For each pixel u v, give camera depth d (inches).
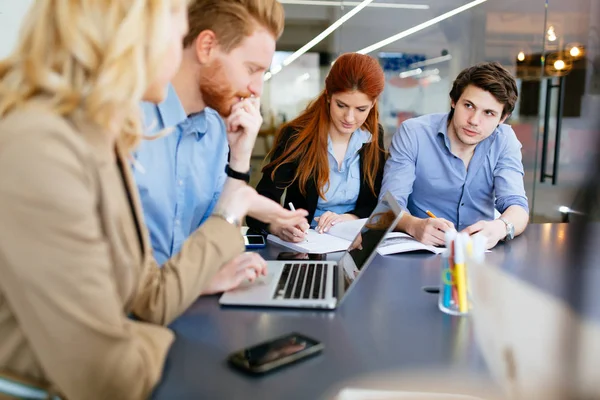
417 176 77.9
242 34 44.8
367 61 69.0
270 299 37.5
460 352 29.6
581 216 13.4
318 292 39.0
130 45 24.1
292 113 170.4
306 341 30.0
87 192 22.5
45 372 23.4
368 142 76.1
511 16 164.1
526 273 44.9
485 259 50.6
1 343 23.7
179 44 29.1
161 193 47.1
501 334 25.9
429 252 54.5
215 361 28.4
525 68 161.5
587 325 16.8
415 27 172.7
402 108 176.2
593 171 12.8
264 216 39.5
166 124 46.8
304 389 25.3
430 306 37.6
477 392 24.9
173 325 33.7
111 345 22.9
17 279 21.2
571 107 145.9
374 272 46.7
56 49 24.4
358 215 73.1
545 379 15.4
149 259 33.2
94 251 22.2
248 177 47.2
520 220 63.2
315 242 58.1
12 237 20.7
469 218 78.5
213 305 37.4
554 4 151.8
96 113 24.0
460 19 172.6
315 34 169.9
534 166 162.7
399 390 25.2
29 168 20.7
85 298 21.8
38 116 22.2
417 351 29.7
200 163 53.1
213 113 55.7
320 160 73.7
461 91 68.9
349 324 34.0
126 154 30.7
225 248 35.0
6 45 95.3
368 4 170.4
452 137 74.2
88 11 24.1
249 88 46.8
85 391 22.7
